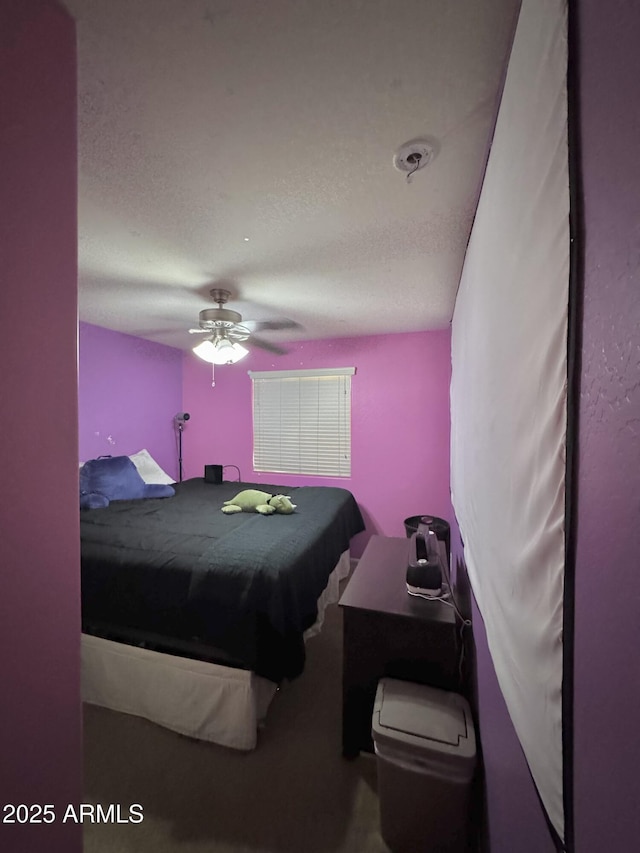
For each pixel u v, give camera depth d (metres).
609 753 0.34
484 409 0.96
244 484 3.54
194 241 1.60
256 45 0.75
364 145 1.03
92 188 1.23
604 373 0.36
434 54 0.76
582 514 0.40
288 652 1.56
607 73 0.34
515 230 0.63
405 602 1.49
